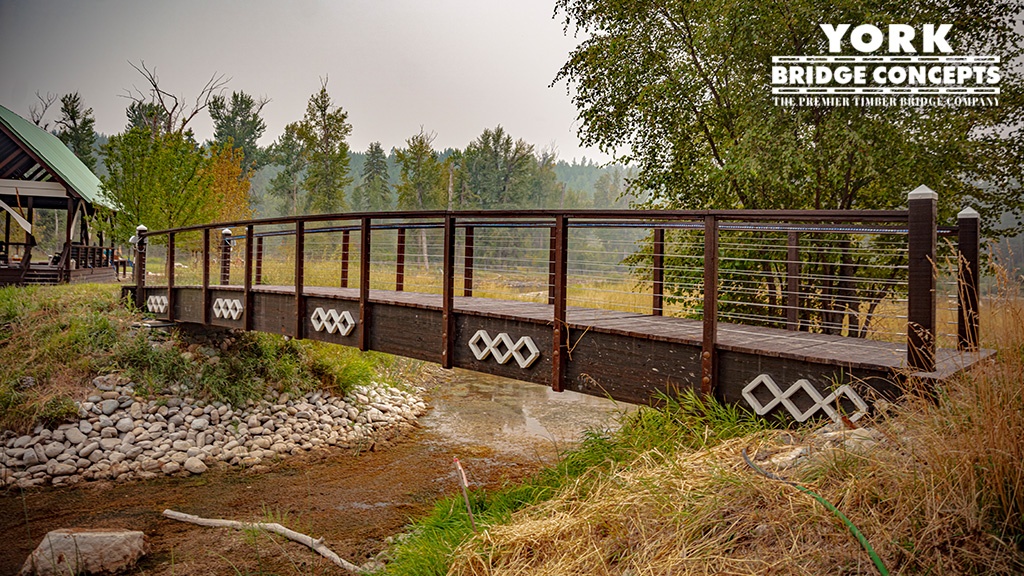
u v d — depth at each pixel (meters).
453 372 15.51
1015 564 2.38
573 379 5.53
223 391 10.42
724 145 9.52
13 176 20.39
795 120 8.82
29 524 6.60
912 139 8.82
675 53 10.17
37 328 11.04
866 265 7.88
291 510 7.03
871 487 2.88
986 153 8.77
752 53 9.23
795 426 4.25
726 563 2.80
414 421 10.95
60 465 8.12
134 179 17.64
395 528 6.49
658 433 4.79
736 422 4.42
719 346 4.61
